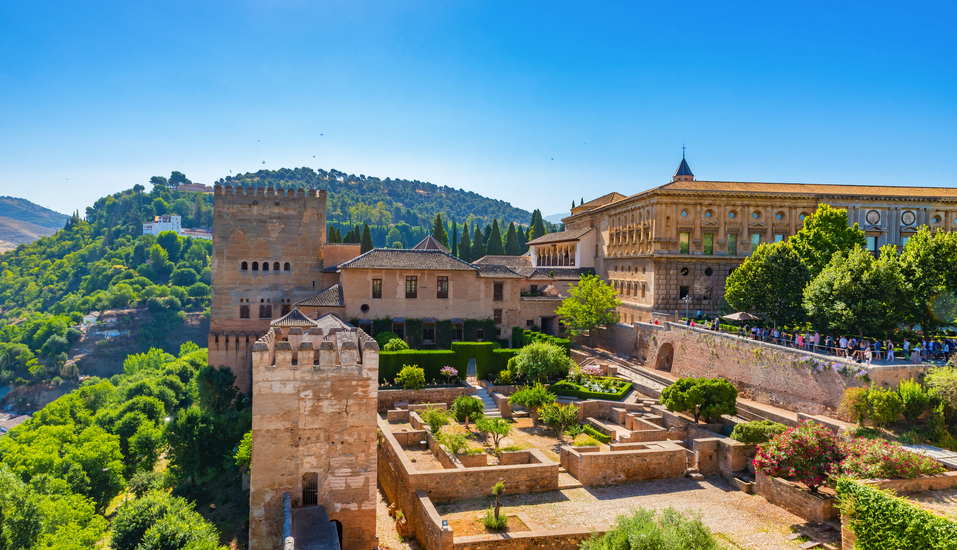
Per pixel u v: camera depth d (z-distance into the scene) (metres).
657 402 51.75
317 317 60.88
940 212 71.56
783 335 48.09
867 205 70.62
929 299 44.19
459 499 34.94
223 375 74.81
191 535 40.59
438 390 55.44
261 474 29.50
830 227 58.31
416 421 46.94
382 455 42.31
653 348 63.91
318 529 26.91
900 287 43.72
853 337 47.00
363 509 30.55
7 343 176.88
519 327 73.94
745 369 49.38
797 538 29.69
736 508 33.94
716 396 44.19
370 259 70.50
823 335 48.50
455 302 72.69
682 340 58.50
